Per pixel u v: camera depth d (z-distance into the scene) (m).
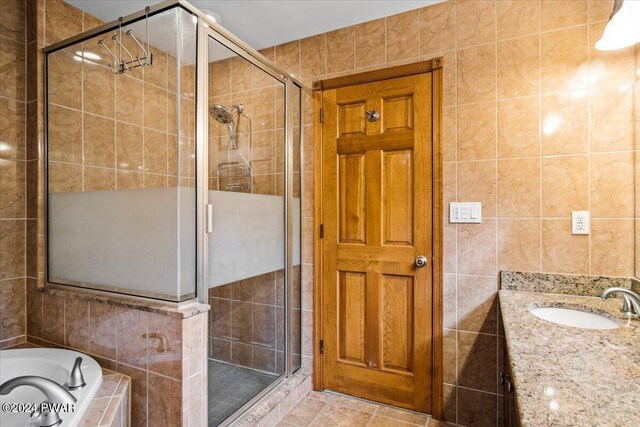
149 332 1.52
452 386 1.99
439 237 2.01
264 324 2.31
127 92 1.82
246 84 1.98
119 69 1.82
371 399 2.21
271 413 1.94
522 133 1.84
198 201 1.60
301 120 2.41
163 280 1.53
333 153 2.31
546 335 1.15
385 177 2.16
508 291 1.82
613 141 1.67
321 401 2.22
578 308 1.54
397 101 2.13
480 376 1.93
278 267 2.20
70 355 1.68
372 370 2.21
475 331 1.94
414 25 2.08
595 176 1.70
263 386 2.13
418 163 2.07
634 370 0.88
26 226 1.94
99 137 1.93
